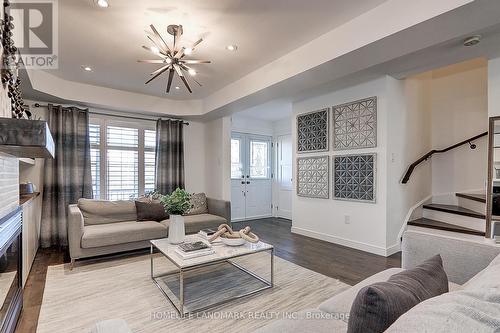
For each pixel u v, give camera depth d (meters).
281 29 2.65
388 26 2.20
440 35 2.20
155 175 5.16
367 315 0.88
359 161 3.95
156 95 4.88
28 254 2.95
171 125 5.31
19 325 2.02
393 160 3.76
